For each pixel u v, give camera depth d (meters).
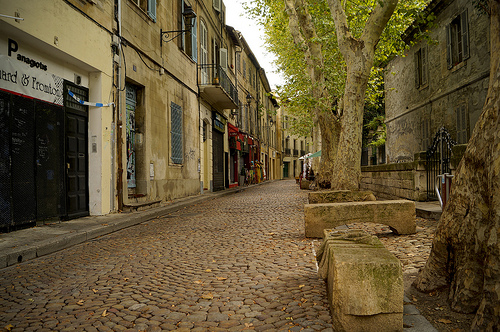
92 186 10.09
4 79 7.08
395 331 2.68
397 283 2.70
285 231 7.63
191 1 18.22
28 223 7.78
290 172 66.00
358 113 10.97
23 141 7.63
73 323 3.23
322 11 14.62
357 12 13.92
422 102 16.81
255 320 3.18
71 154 9.42
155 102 13.67
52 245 6.29
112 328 3.11
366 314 2.67
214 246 6.37
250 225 8.60
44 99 8.32
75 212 9.48
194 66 18.67
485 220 2.77
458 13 13.34
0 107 6.97
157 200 12.80
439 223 3.32
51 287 4.29
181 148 16.48
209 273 4.71
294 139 68.38
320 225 6.74
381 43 14.55
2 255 5.26
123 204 10.93
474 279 2.88
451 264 3.25
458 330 2.72
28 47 7.85
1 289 4.24
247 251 5.89
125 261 5.46
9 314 3.47
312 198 9.48
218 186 23.47
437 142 9.30
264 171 46.00
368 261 2.73
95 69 9.88
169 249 6.22
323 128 15.72
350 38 10.97
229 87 22.55
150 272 4.83
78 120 9.77
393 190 12.22
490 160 2.59
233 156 29.48
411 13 11.05
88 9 9.43
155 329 3.07
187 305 3.61
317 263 4.61
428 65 16.12
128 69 11.59
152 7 13.42
